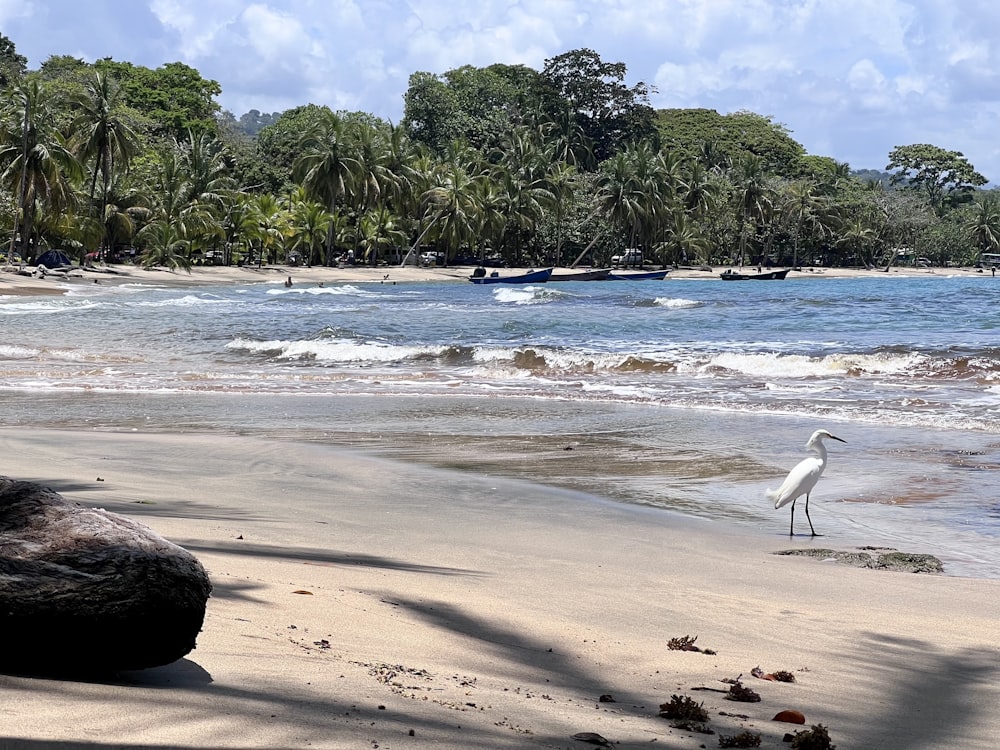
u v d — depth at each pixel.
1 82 110.00
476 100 145.62
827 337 31.38
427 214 105.50
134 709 3.21
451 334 33.34
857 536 9.53
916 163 176.38
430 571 6.97
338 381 23.08
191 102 130.00
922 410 18.05
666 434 15.88
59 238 79.81
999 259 152.50
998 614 6.67
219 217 89.44
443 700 3.86
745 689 4.52
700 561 8.23
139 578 3.49
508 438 15.53
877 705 4.50
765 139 163.88
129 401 19.84
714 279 101.75
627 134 148.62
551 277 84.62
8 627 3.37
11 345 29.80
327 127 97.19
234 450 13.98
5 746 2.69
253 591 5.45
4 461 12.43
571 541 8.84
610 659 5.03
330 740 3.14
